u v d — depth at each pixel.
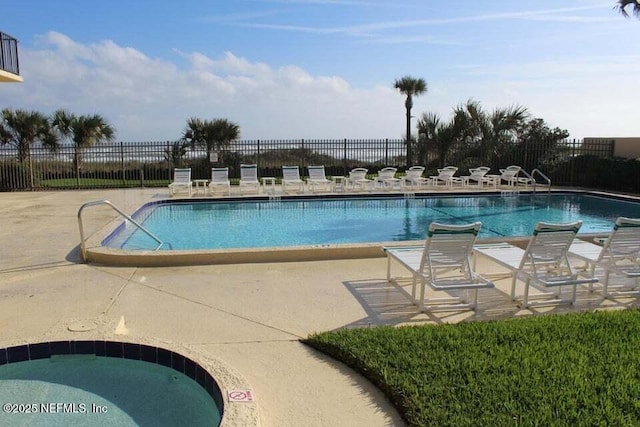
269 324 4.82
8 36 14.41
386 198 16.70
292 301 5.52
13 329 4.69
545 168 19.89
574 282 5.26
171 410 3.46
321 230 11.98
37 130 21.31
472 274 5.43
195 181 17.34
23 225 10.46
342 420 3.13
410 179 18.20
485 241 7.98
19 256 7.62
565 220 13.30
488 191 17.36
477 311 5.23
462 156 22.11
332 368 3.86
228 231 11.82
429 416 3.02
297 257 7.32
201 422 3.33
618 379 3.46
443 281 5.25
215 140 21.62
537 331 4.38
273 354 4.12
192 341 4.41
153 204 14.88
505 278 6.46
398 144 22.25
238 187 18.20
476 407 3.12
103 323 4.48
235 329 4.69
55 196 15.86
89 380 3.86
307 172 21.22
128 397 3.63
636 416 3.03
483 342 4.11
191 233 11.52
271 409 3.26
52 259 7.43
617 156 18.78
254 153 20.81
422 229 12.15
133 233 11.24
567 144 19.67
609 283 6.04
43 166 18.59
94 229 9.94
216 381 3.35
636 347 4.02
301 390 3.51
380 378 3.53
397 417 3.17
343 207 15.48
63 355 4.05
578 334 4.30
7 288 5.98
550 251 5.43
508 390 3.31
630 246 5.70
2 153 17.91
